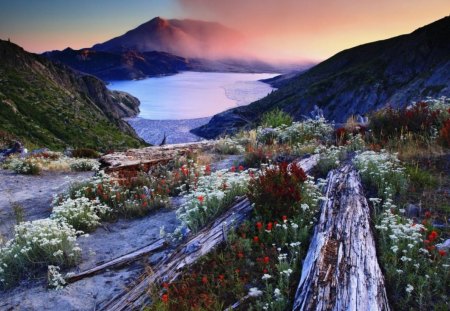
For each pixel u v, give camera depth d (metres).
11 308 5.13
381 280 4.57
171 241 6.44
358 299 4.18
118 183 9.93
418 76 147.88
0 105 157.38
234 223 6.29
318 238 5.39
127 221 8.02
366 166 7.91
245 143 14.43
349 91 167.12
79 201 8.38
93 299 5.18
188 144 15.15
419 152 8.98
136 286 5.20
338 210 6.29
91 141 159.75
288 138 13.68
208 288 4.98
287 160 10.56
